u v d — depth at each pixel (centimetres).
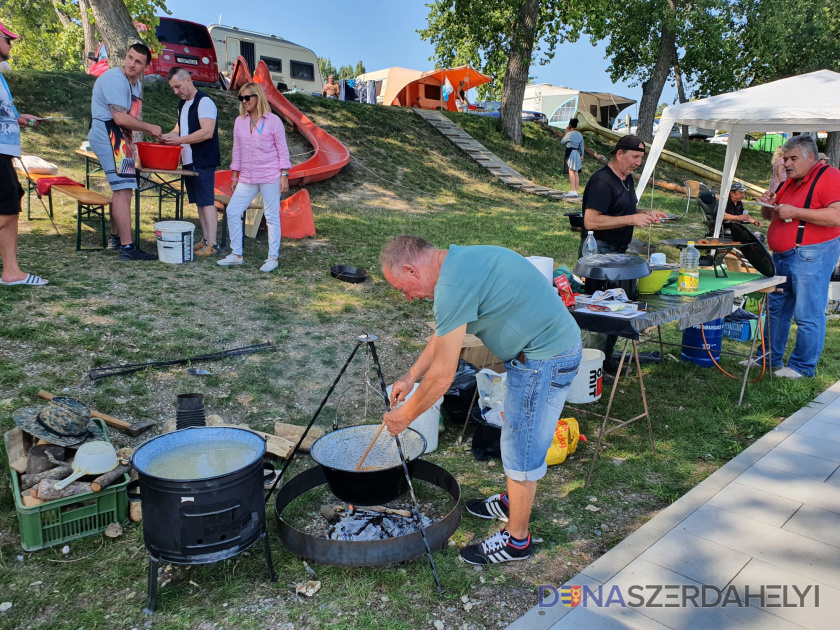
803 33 2186
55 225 732
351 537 279
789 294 520
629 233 477
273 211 658
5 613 227
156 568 230
